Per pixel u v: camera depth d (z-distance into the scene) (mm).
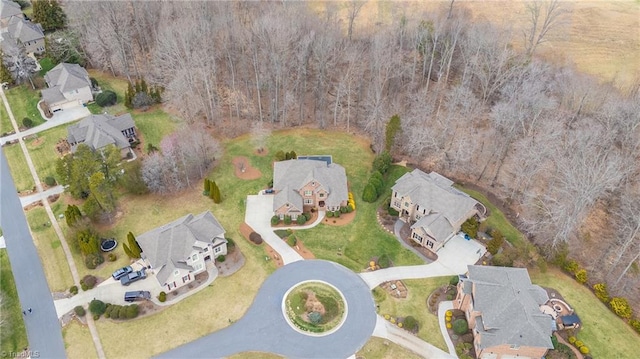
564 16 104750
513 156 77875
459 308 58094
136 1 103125
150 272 62156
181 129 81812
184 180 76250
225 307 58156
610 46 101500
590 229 69750
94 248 62531
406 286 61156
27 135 86875
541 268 62031
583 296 59875
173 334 55062
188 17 95125
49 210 71562
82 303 58312
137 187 72875
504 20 108188
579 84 83875
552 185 70188
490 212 72375
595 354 52969
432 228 64062
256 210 72188
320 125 90812
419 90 93000
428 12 107500
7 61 100188
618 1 115875
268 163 81375
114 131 81688
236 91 97000
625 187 70062
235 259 64250
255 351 53531
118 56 101938
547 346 49375
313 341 54594
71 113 92938
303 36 91750
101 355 52875
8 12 119438
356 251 66062
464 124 84688
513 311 51469
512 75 84688
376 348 53875
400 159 82938
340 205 72062
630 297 60375
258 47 95625
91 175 69688
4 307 57656
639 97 77500
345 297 59656
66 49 103688
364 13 112688
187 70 85312
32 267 62938
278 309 58062
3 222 69562
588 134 69188
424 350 53781
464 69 91688
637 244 65250
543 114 79625
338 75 98188
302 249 66188
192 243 59688
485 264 64062
